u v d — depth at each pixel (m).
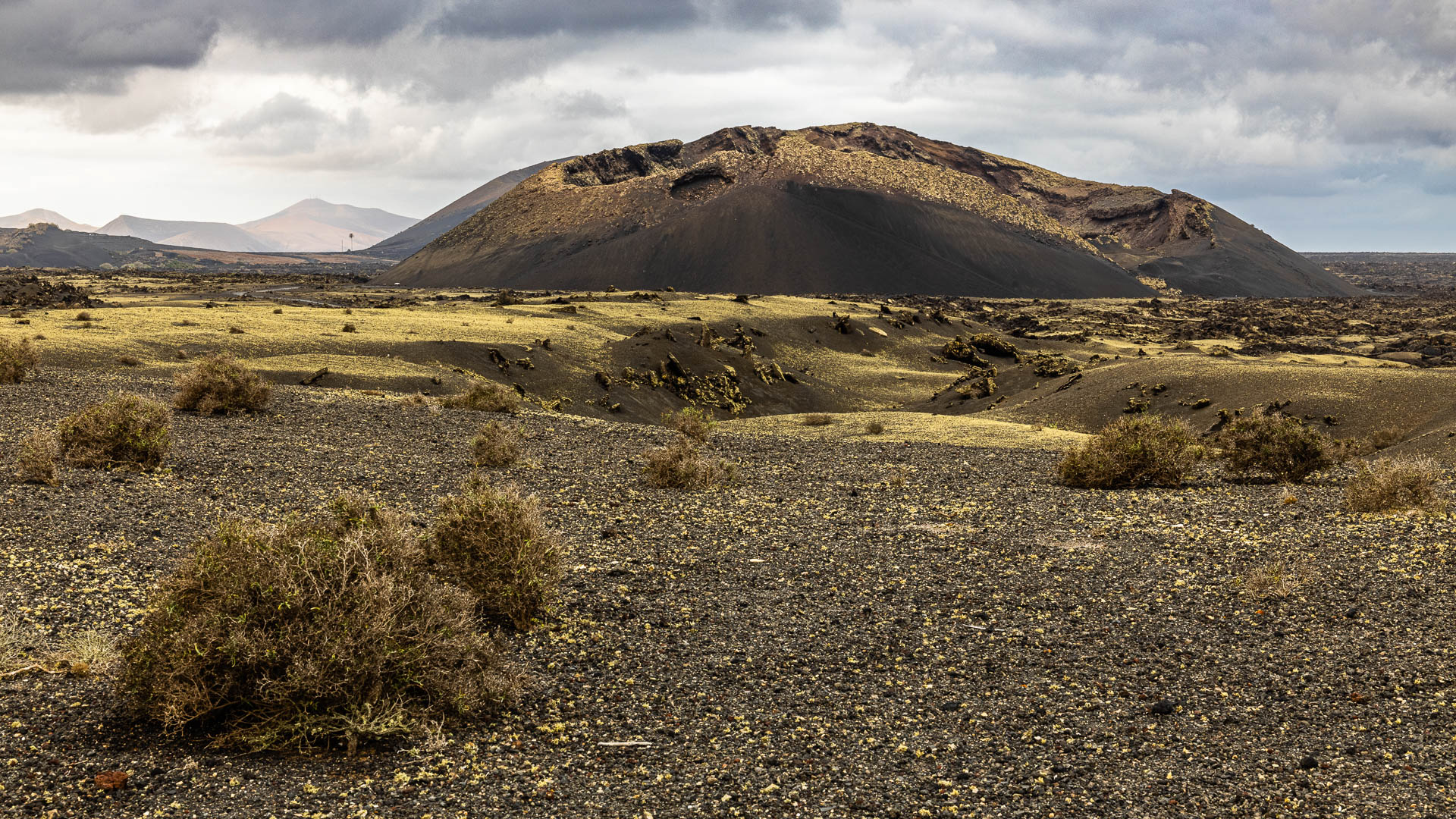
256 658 5.66
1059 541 12.20
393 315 120.00
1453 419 58.94
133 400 15.85
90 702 6.19
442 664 6.36
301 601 5.80
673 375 108.56
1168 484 17.00
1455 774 5.58
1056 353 154.00
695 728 6.46
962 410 103.31
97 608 8.16
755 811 5.26
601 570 10.47
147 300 150.50
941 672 7.62
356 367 60.78
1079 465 17.22
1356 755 5.95
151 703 5.82
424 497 14.59
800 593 9.85
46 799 4.88
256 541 6.15
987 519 13.80
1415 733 6.20
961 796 5.48
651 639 8.32
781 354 136.12
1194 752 6.07
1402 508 13.24
